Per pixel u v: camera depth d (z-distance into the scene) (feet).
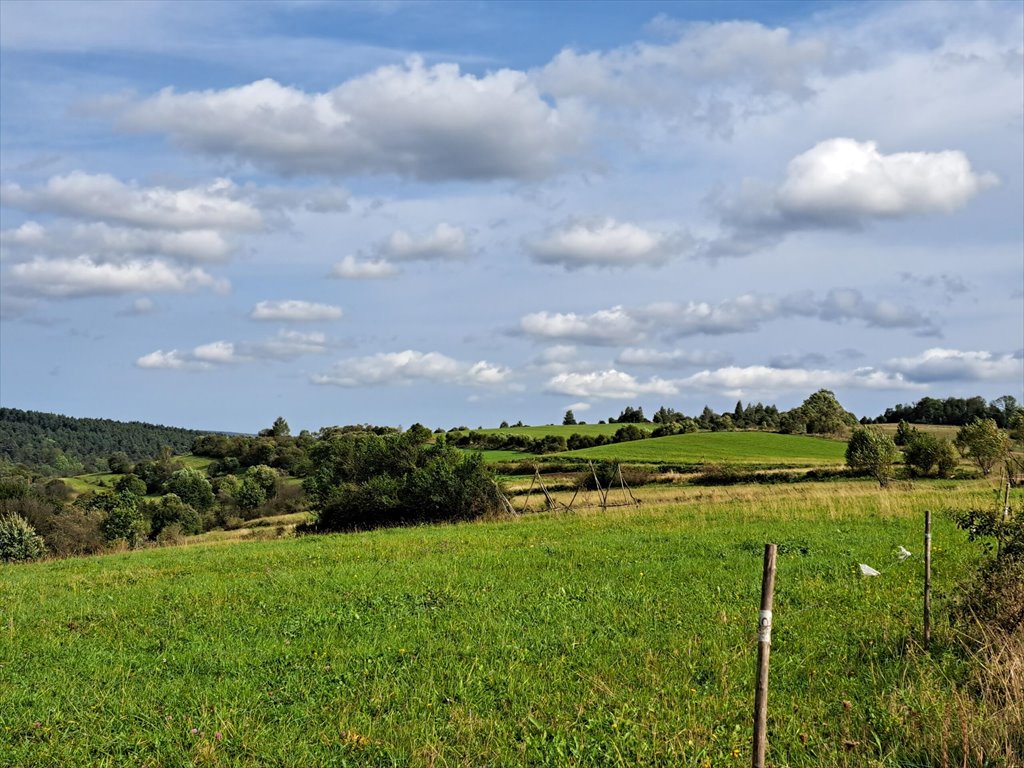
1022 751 25.88
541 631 46.06
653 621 47.24
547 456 329.11
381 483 151.94
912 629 40.86
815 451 338.95
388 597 58.70
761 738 20.34
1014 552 39.29
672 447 347.56
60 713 35.09
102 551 152.97
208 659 43.32
